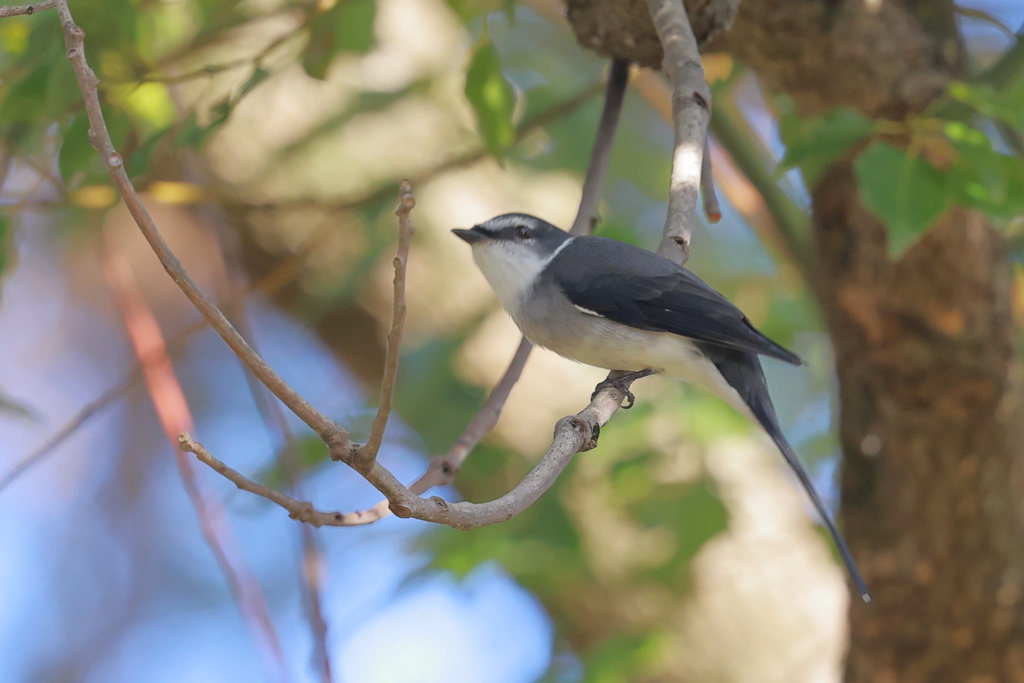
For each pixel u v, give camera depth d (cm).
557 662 998
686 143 668
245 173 1041
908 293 805
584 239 855
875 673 887
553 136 1209
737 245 1433
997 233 809
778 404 1280
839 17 780
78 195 811
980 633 847
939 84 798
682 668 1004
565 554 962
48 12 718
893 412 841
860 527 871
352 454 409
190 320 1582
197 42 880
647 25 755
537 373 1048
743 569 1033
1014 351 837
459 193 1090
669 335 795
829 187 825
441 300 1056
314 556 716
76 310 1758
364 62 1048
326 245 1049
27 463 772
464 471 1002
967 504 832
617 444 979
